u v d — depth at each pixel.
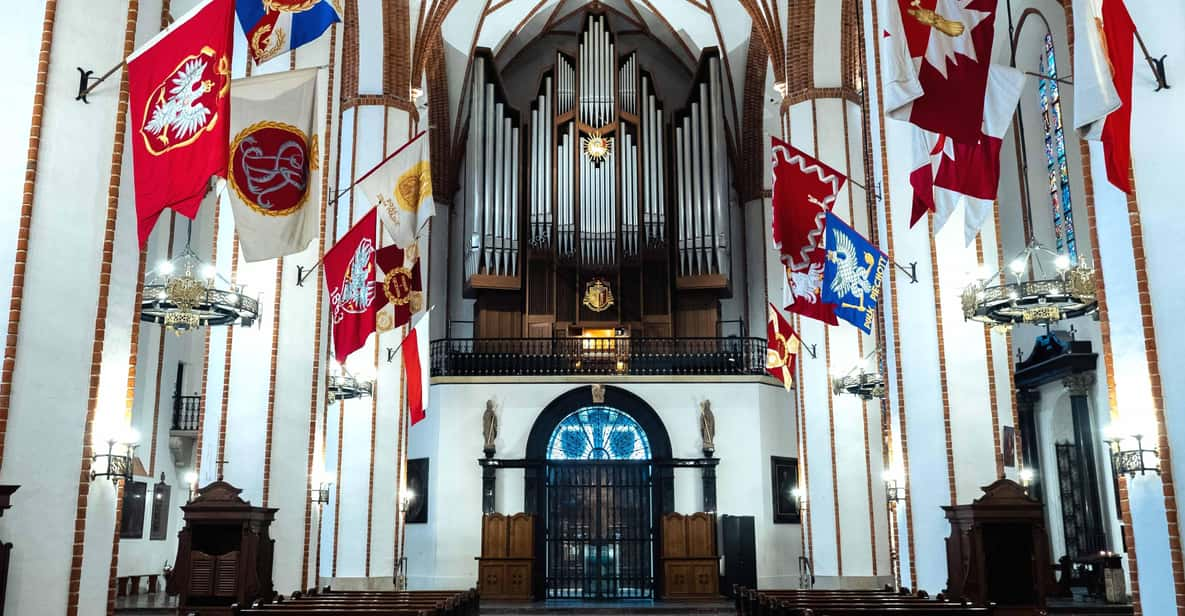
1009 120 9.64
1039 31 19.72
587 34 26.97
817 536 19.84
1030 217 19.83
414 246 15.94
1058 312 12.59
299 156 9.34
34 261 8.05
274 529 13.48
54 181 8.24
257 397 13.75
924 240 13.47
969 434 12.96
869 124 14.43
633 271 25.89
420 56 21.31
